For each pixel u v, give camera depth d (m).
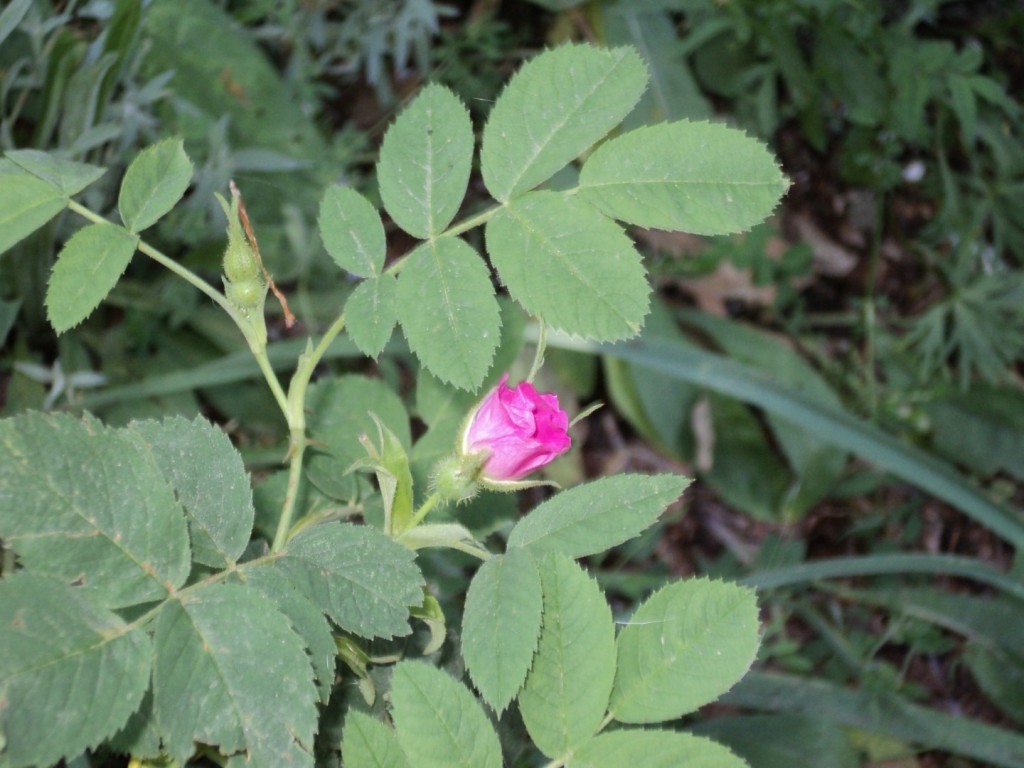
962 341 0.79
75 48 0.50
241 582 0.30
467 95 0.75
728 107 0.82
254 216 0.64
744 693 0.61
